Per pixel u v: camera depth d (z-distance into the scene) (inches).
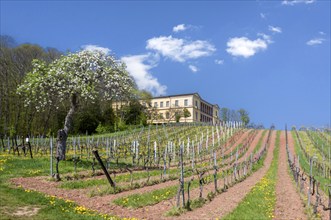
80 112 3405.5
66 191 896.3
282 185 1341.0
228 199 959.6
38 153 1700.3
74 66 1365.7
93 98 1346.0
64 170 1144.8
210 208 832.9
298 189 1196.5
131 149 1916.8
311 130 3804.1
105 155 1763.0
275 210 847.1
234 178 1370.6
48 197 756.0
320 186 1357.0
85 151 1966.0
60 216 621.9
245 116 5364.2
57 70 1328.7
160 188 1039.0
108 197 876.0
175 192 978.7
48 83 1332.4
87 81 1374.3
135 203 815.7
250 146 2876.5
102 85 1418.6
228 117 5364.2
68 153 1796.3
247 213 756.0
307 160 2274.9
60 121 3356.3
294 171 1451.8
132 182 1063.0
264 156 2463.1
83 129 3663.9
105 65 1405.0
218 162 1968.5
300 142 3031.5
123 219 664.4
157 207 814.5
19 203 684.7
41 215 617.9
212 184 1222.3
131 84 1497.3
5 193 754.8
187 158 1995.6
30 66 3144.7
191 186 1130.0
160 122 5733.3
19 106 2861.7
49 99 1396.4
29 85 1320.1
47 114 3154.5
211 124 4037.9
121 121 3799.2
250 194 1032.2
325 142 2999.5
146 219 706.2
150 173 1305.4
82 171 1174.3
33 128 3095.5
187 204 813.9
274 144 3034.0
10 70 3038.9
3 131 2780.5
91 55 1378.0
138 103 4441.4
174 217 730.8
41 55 3420.3
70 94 1368.1
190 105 6205.7
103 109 3779.5
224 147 2679.6
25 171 1075.3
